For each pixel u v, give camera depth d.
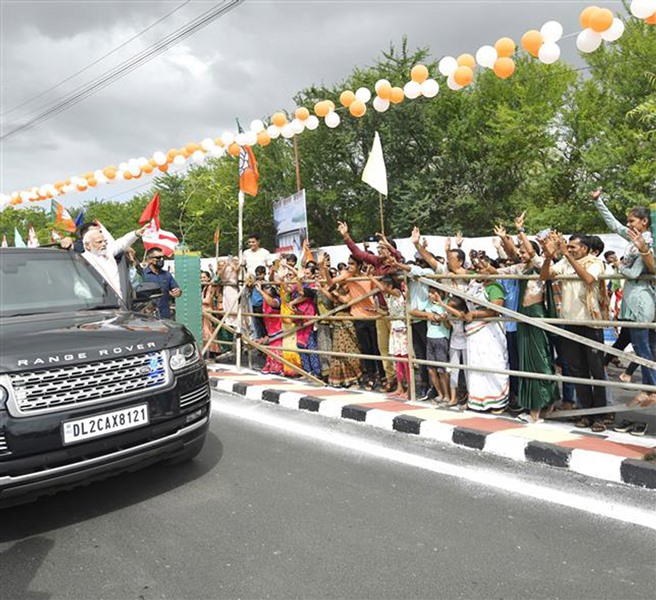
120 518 3.61
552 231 4.84
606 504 3.54
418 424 5.15
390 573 2.86
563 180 25.53
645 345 4.88
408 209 26.75
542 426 5.00
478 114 26.75
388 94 6.66
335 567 2.94
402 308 6.66
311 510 3.62
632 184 19.69
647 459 3.92
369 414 5.59
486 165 26.69
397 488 3.95
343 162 31.38
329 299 7.50
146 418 3.64
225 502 3.79
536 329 5.16
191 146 8.87
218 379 7.73
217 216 34.69
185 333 4.18
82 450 3.38
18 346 3.42
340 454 4.69
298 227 15.87
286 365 7.71
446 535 3.25
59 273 4.84
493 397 5.53
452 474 4.16
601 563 2.90
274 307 8.22
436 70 27.70
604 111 23.50
